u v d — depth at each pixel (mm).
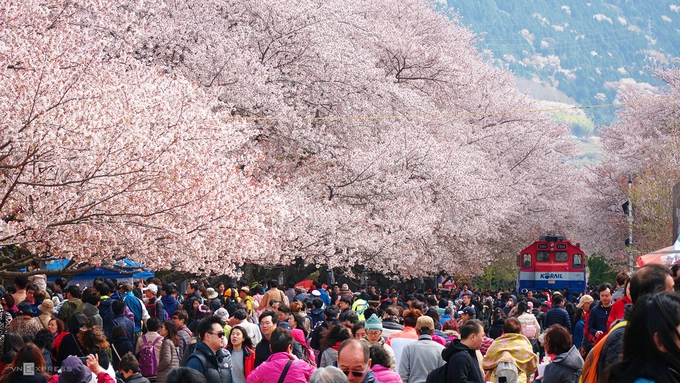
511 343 10977
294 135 28422
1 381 9039
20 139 14078
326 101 30359
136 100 17016
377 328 11117
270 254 22297
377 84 31250
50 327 13227
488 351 11102
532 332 14453
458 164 33719
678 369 4223
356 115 30719
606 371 4438
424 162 31484
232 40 27562
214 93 25609
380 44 36438
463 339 9305
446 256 35656
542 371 10500
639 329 4328
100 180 15406
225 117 21875
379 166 30047
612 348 5836
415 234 29312
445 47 46656
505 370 10602
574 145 56719
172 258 16969
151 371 13438
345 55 30984
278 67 30031
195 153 16422
